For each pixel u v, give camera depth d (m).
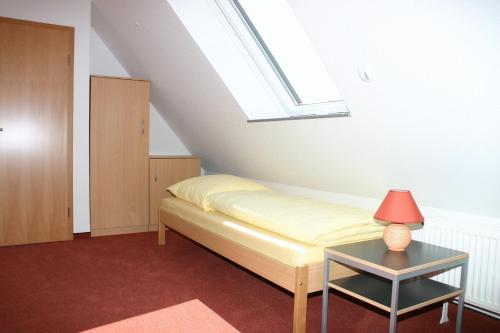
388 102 2.01
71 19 3.65
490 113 1.66
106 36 4.18
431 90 1.78
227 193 3.07
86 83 3.79
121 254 3.38
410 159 2.24
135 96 4.10
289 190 3.70
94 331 1.98
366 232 2.24
